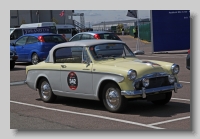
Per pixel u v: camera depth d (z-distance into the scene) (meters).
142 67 7.82
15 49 19.23
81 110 8.52
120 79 7.61
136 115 7.77
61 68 8.97
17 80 13.73
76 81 8.60
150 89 7.71
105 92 8.08
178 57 20.59
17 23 53.97
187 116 7.54
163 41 24.12
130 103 9.03
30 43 18.61
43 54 18.08
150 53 24.27
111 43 8.84
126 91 7.55
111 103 8.00
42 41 18.19
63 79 8.95
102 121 7.41
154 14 23.83
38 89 9.83
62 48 9.09
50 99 9.47
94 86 8.20
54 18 53.38
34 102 9.68
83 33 19.20
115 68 7.79
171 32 24.23
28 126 7.30
